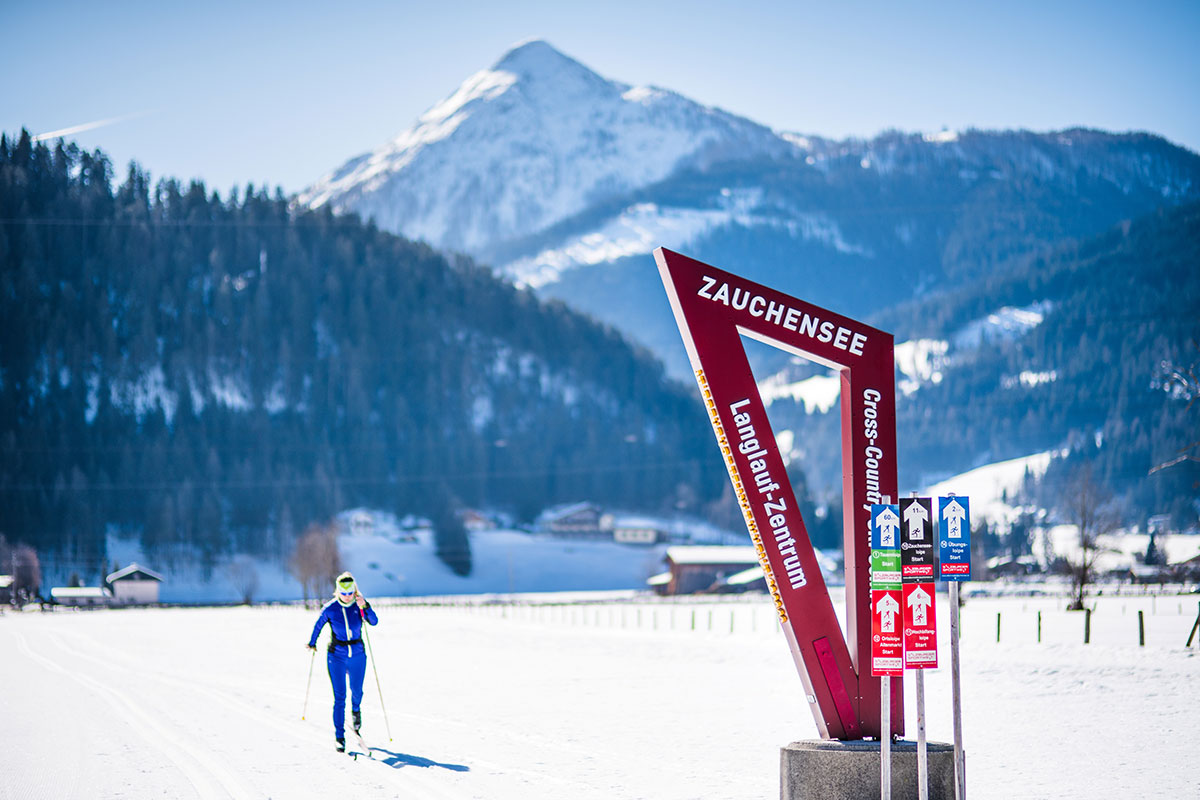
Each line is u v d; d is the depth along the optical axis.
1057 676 21.75
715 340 9.98
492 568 179.38
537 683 23.55
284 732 15.02
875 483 10.10
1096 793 10.28
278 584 170.88
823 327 10.12
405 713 17.64
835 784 9.05
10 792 10.68
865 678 9.91
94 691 21.62
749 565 132.25
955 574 8.57
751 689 21.94
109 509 188.00
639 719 16.78
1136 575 106.06
